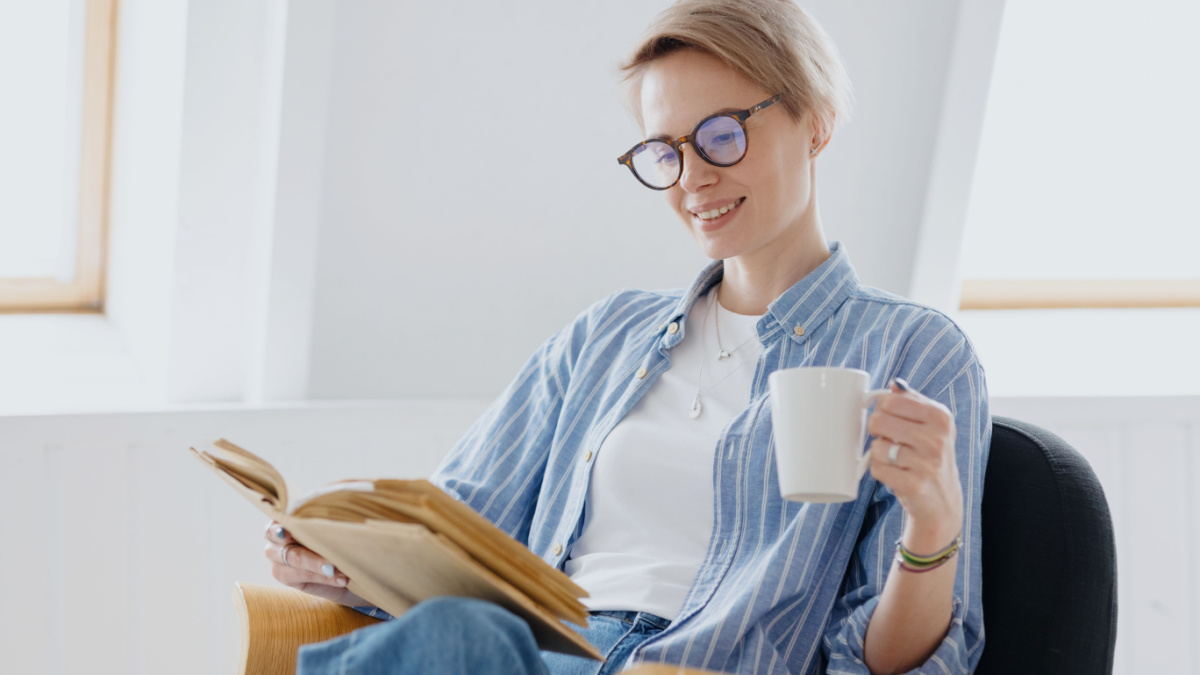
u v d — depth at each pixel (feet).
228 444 3.26
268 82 6.02
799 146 3.96
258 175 6.24
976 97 6.66
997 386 7.27
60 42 6.77
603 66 6.36
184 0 5.79
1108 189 8.30
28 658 5.67
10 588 5.64
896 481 2.72
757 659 3.36
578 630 3.70
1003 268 8.23
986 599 3.41
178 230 6.20
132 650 5.88
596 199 6.78
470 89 6.27
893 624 3.10
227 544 6.05
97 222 7.04
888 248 7.29
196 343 6.50
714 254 3.96
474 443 4.66
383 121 6.23
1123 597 6.84
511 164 6.55
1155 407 6.87
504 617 2.48
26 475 5.68
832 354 3.84
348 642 2.61
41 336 6.81
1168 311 8.21
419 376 7.07
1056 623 3.23
